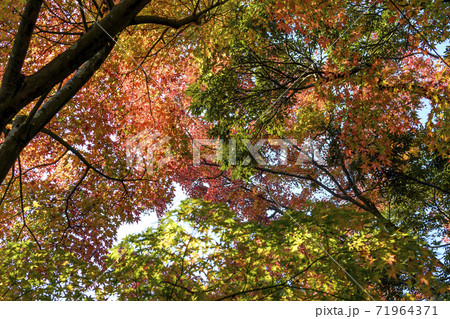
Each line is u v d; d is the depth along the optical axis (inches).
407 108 219.6
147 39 288.2
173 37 280.7
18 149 126.5
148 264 137.1
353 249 136.5
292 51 309.1
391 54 265.1
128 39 278.5
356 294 136.6
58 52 259.9
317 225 141.3
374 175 293.9
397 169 288.8
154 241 139.1
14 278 137.0
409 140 278.2
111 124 304.0
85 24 161.5
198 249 136.9
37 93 123.7
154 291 130.6
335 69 227.1
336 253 135.9
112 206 301.3
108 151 296.7
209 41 285.7
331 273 136.8
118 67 294.5
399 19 208.8
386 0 220.1
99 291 137.9
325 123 327.6
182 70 313.9
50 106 137.3
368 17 260.8
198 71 309.1
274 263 141.4
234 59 293.6
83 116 290.7
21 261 145.9
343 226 139.1
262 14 278.1
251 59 297.1
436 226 314.3
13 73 119.1
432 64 222.7
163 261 135.6
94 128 289.0
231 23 280.5
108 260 141.0
